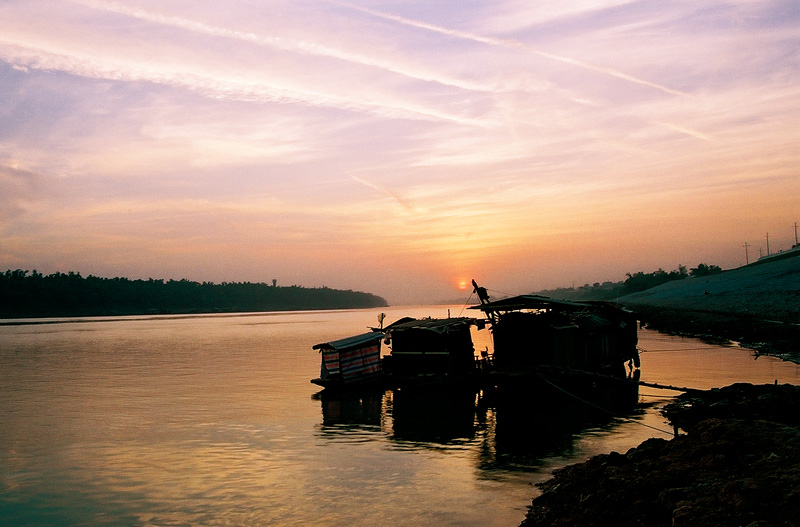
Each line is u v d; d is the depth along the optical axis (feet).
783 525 35.47
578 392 112.06
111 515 56.85
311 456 75.31
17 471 71.20
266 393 128.06
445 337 130.31
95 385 143.13
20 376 162.71
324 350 133.69
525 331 119.55
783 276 415.03
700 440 55.31
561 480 59.62
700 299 444.96
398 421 96.48
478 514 53.93
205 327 474.08
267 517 54.95
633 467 54.44
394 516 54.08
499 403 111.65
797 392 80.79
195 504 59.00
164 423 97.30
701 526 37.99
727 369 146.00
